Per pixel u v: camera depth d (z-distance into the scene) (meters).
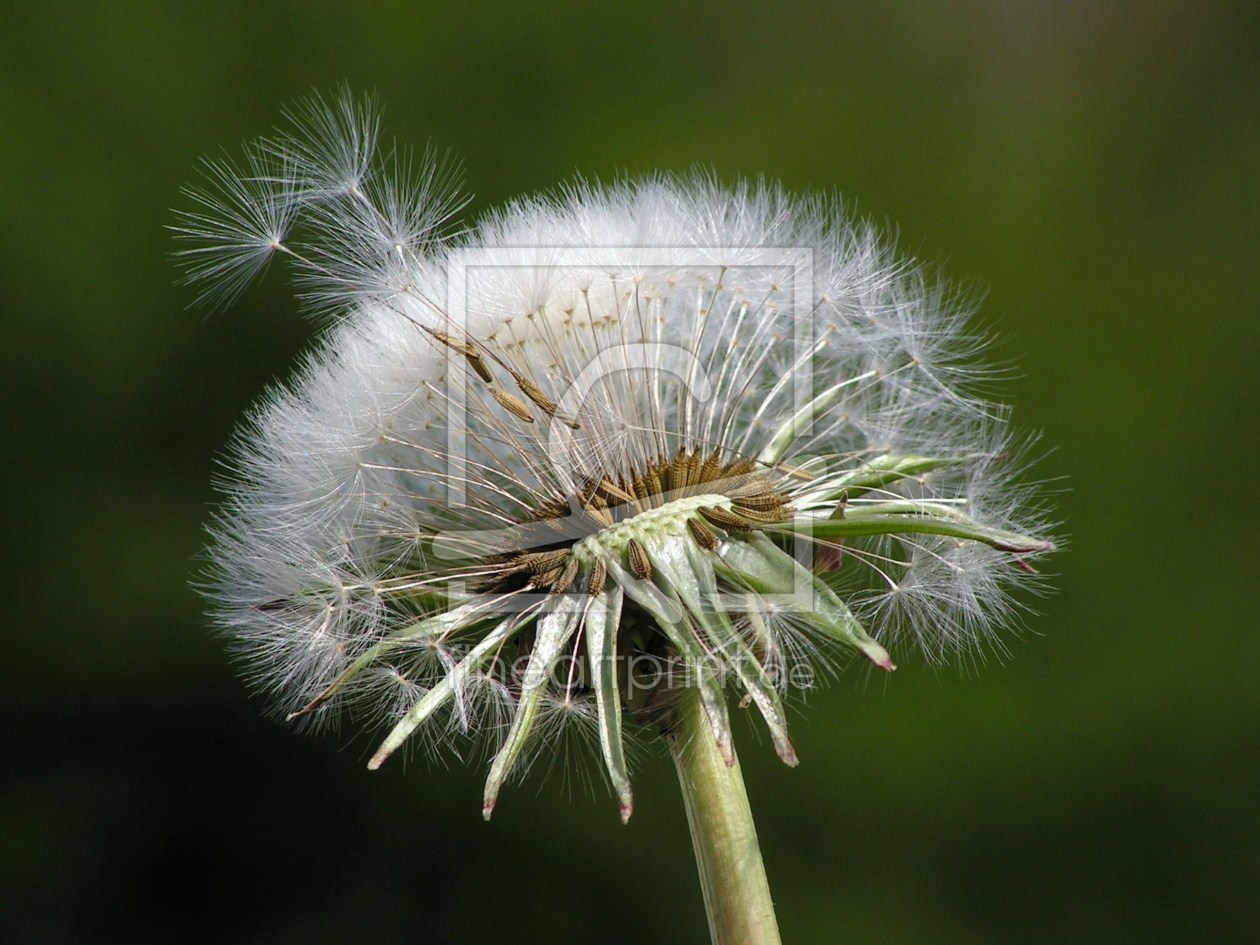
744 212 0.20
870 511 0.19
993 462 0.20
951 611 0.19
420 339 0.19
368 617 0.19
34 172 0.38
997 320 0.37
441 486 0.19
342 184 0.19
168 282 0.38
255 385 0.37
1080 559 0.36
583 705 0.18
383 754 0.17
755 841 0.18
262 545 0.19
